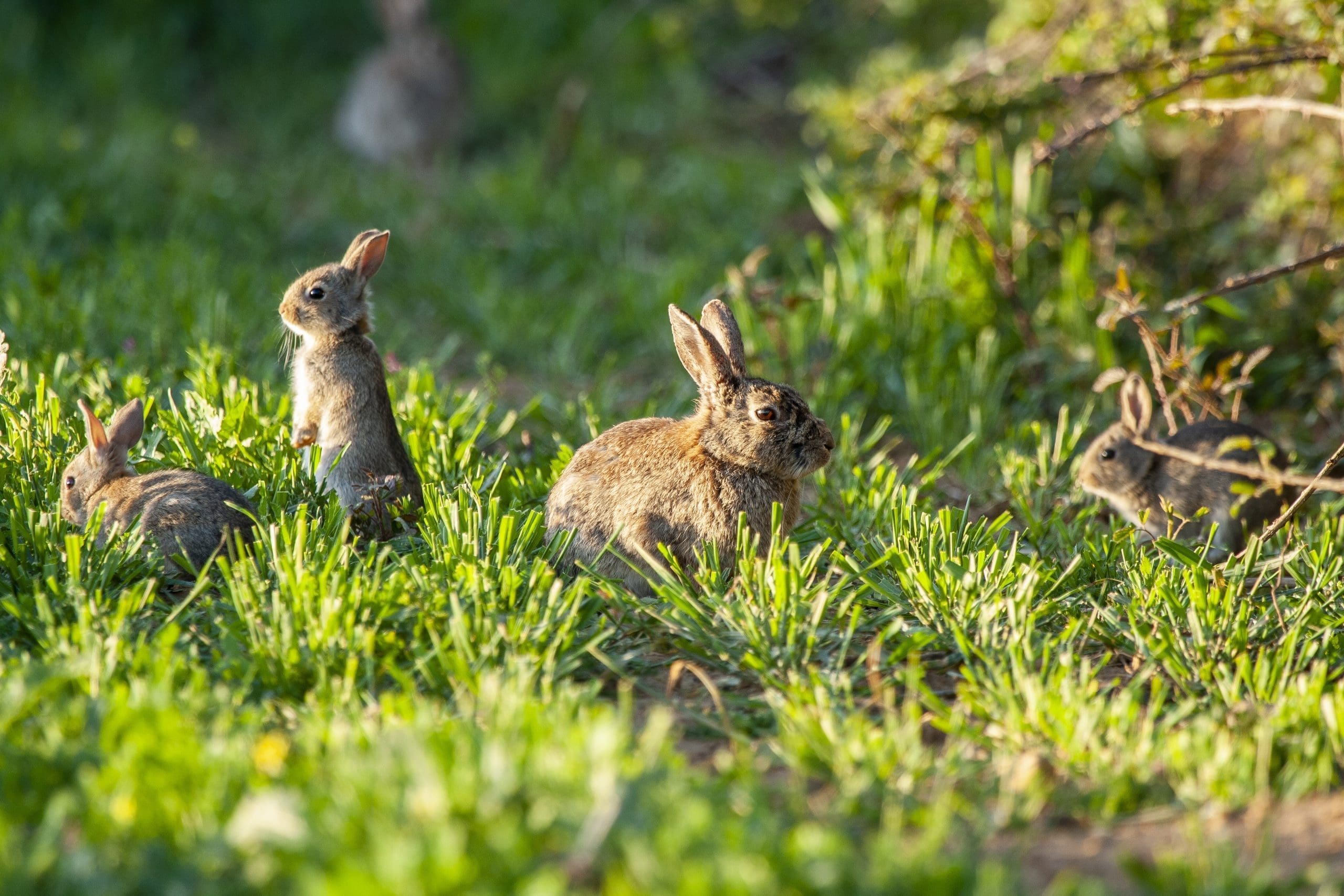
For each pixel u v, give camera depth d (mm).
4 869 4738
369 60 30188
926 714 7137
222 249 20266
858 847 5547
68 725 6031
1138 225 16453
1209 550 9953
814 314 15703
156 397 11914
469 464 10555
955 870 4777
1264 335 14719
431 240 21000
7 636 7605
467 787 5020
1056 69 15594
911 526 9367
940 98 15641
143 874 4879
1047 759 6195
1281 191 15445
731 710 7246
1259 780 6078
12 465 9672
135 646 7059
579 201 23188
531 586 7910
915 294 15477
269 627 7324
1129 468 10945
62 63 32344
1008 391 14898
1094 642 8180
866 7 28375
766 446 8945
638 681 7562
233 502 8906
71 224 19438
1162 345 14414
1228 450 10664
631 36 33062
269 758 5680
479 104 31094
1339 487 8398
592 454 9320
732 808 5633
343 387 10133
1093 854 5691
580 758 5336
